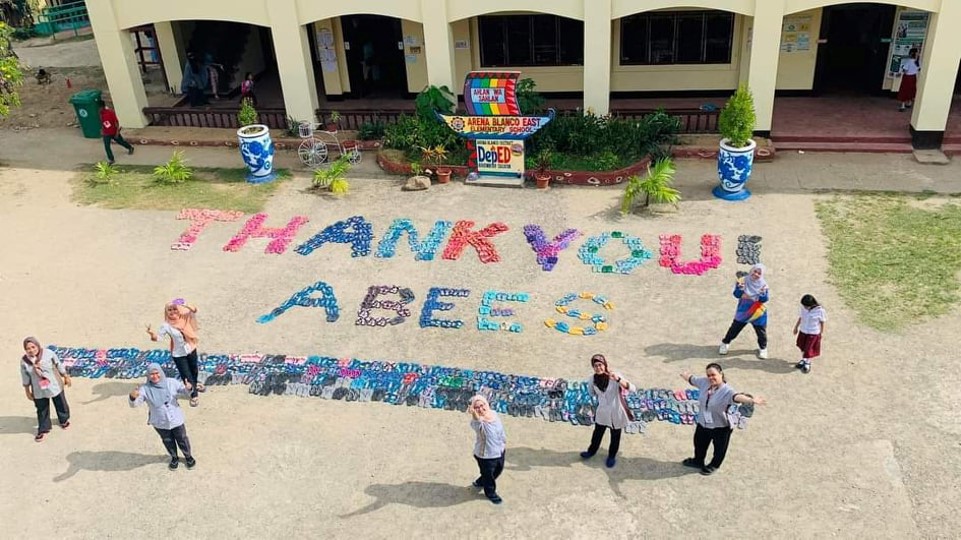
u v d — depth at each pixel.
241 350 12.48
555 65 22.03
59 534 9.40
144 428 11.02
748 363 11.60
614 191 17.05
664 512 9.26
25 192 18.42
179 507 9.70
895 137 18.27
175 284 14.40
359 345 12.46
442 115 17.44
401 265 14.62
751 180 17.19
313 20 19.48
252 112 18.62
